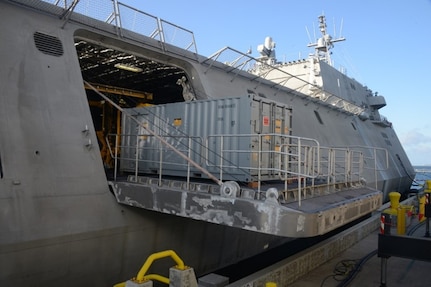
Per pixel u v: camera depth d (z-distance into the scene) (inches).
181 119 371.9
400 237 269.1
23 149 259.6
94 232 273.9
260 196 236.5
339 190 319.0
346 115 867.4
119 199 293.3
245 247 413.7
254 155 316.2
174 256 193.9
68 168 277.7
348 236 397.1
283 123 357.4
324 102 756.0
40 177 259.9
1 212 233.8
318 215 228.7
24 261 238.1
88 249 271.4
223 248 382.0
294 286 281.1
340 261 345.1
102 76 522.6
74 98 306.0
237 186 242.7
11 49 283.3
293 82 824.3
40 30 310.0
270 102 341.4
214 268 374.9
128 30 393.1
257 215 225.8
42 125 276.7
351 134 827.4
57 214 258.2
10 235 232.5
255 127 322.3
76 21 344.8
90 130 304.7
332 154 322.3
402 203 614.2
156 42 421.1
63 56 316.5
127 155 423.2
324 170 561.0
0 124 255.4
